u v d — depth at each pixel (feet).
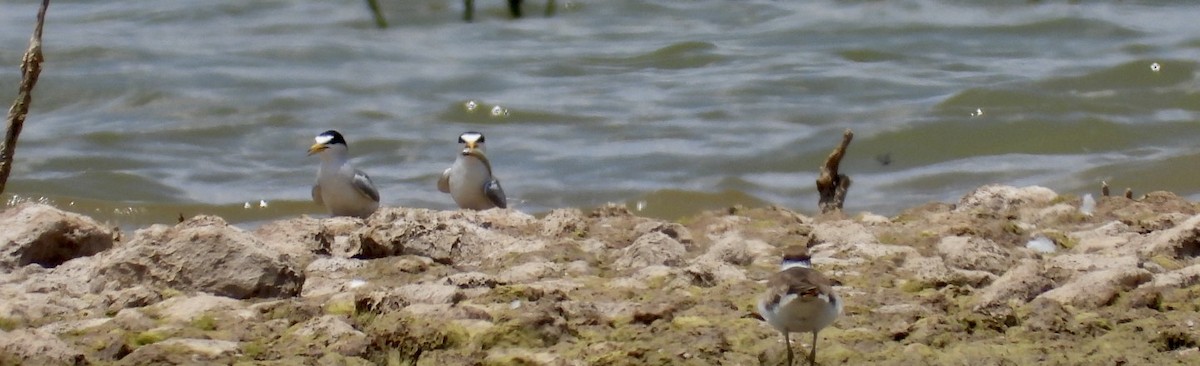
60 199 58.29
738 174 61.98
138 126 70.49
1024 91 72.33
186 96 75.72
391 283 32.89
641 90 76.84
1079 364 25.79
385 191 60.08
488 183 49.90
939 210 43.73
